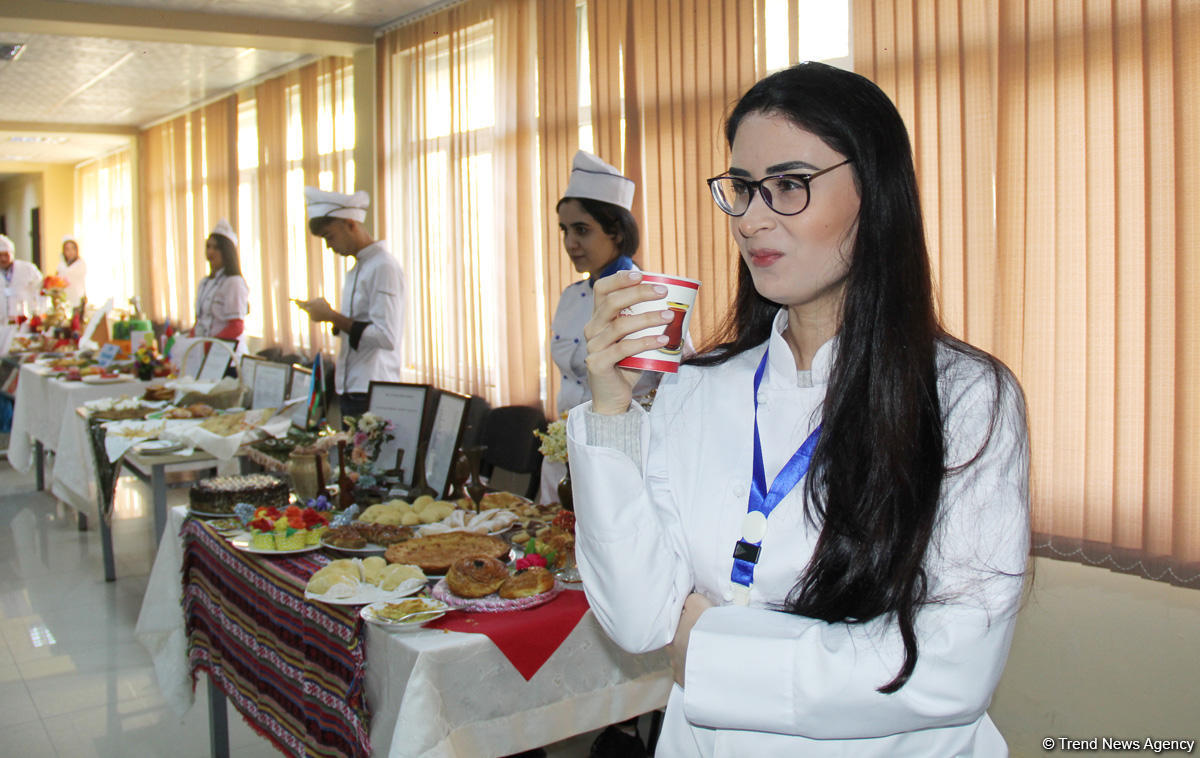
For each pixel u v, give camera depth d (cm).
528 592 177
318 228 395
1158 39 218
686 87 348
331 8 517
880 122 82
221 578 222
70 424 470
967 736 87
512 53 443
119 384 483
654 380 229
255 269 760
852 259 84
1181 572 220
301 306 381
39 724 280
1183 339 216
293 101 682
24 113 888
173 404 418
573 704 176
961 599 78
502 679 166
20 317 765
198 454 337
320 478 255
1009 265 250
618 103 381
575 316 287
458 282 496
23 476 620
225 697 243
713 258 338
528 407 339
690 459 96
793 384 93
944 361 85
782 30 318
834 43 304
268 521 212
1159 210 220
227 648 219
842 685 78
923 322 83
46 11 496
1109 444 234
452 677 160
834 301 90
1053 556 245
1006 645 79
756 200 84
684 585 92
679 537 93
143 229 986
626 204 269
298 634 185
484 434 355
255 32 537
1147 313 223
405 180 541
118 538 478
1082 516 240
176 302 942
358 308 396
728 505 92
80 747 267
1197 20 211
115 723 282
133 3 509
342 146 615
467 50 482
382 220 565
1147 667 234
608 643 179
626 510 90
